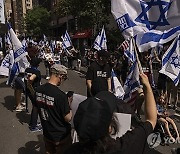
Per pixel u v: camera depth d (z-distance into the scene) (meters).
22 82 7.72
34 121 6.31
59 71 3.82
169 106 8.08
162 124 5.54
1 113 7.87
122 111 1.95
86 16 20.09
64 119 3.73
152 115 1.91
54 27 51.66
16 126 6.80
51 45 20.84
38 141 5.89
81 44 28.31
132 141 1.72
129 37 3.83
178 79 4.97
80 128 1.61
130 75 4.56
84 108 1.64
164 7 3.73
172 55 4.98
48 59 13.41
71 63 19.14
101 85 3.34
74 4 21.06
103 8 19.36
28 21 58.00
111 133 1.74
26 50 7.84
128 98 4.61
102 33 11.77
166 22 3.76
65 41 18.94
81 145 1.72
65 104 3.66
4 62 8.85
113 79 5.42
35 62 5.99
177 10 3.68
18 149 5.53
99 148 1.64
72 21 35.03
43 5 70.00
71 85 12.67
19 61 7.61
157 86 7.14
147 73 7.11
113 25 19.91
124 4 3.82
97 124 1.59
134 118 2.24
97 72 5.12
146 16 3.82
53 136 3.78
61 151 3.83
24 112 7.91
